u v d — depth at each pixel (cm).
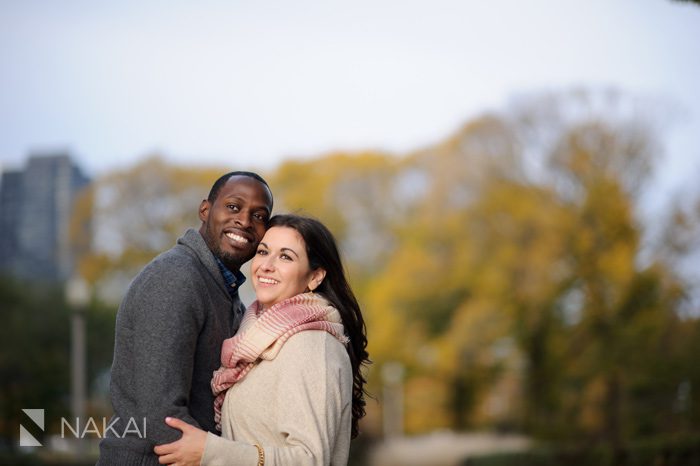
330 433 377
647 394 2545
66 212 5156
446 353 3538
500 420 3509
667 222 2925
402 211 4666
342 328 409
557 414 3033
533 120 3350
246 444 369
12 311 3209
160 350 380
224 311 418
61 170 5275
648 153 3200
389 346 3819
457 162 3641
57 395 3050
